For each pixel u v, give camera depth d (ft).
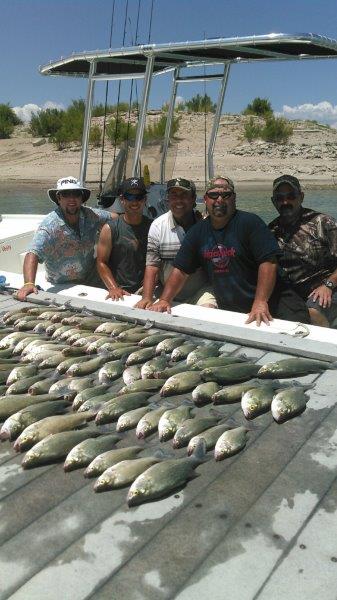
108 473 8.29
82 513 7.68
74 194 17.89
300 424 9.56
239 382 11.25
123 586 6.44
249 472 8.37
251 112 115.14
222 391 10.61
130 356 12.61
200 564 6.72
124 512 7.67
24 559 6.86
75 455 8.83
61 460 9.02
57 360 12.82
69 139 100.94
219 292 16.25
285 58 20.83
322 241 17.49
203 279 17.88
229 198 15.31
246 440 9.13
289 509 7.55
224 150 93.71
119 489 8.20
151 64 20.03
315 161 86.58
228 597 6.26
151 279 17.49
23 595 6.34
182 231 17.69
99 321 14.64
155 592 6.35
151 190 22.25
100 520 7.53
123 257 18.57
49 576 6.60
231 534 7.16
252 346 12.64
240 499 7.80
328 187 69.36
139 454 9.15
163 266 18.16
